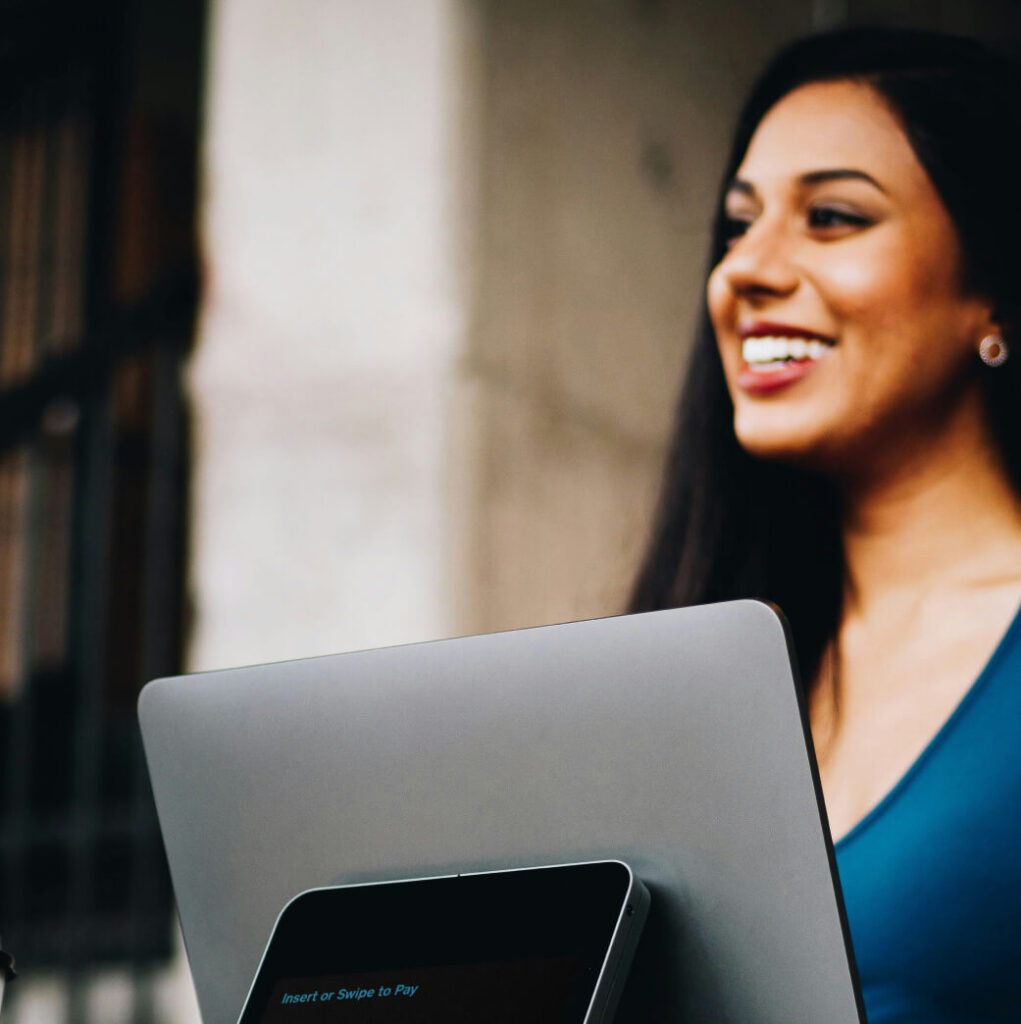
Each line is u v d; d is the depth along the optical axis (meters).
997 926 1.26
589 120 3.52
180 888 1.05
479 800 0.92
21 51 4.55
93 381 3.53
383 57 3.30
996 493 1.58
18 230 4.52
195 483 3.33
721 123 3.92
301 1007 0.89
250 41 3.42
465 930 0.87
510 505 3.19
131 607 4.31
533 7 3.40
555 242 3.38
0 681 4.01
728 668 0.84
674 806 0.86
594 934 0.82
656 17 3.75
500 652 0.92
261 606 3.24
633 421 3.54
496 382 3.19
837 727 1.57
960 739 1.36
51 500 4.00
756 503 1.77
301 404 3.27
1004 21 4.00
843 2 3.91
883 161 1.62
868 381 1.61
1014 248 1.58
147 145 4.66
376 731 0.96
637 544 3.42
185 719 1.05
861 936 1.31
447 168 3.20
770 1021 0.83
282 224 3.34
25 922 3.49
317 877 0.99
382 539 3.16
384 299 3.23
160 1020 3.38
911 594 1.58
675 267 3.73
